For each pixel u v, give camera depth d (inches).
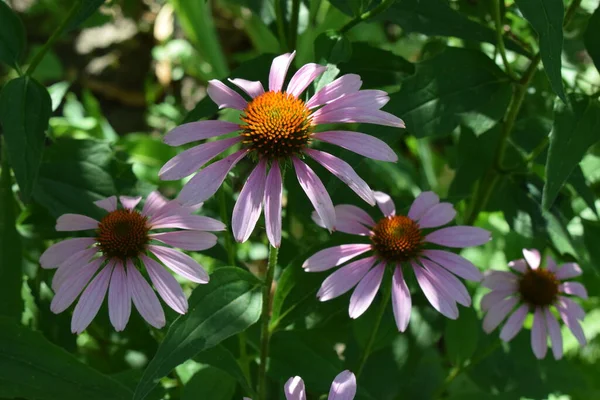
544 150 26.3
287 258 26.9
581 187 24.7
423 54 29.2
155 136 42.4
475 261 30.6
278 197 19.9
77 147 25.3
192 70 43.2
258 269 34.0
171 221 21.8
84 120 33.0
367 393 25.1
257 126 20.1
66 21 23.5
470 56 23.9
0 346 22.5
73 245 21.9
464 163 27.4
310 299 22.6
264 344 22.6
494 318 24.8
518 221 26.0
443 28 24.1
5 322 22.6
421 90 23.5
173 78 44.1
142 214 22.4
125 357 26.5
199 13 34.3
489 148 27.4
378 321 23.1
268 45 37.1
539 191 26.1
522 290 24.9
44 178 24.9
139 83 45.4
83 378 22.7
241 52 46.2
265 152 20.1
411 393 27.5
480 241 22.4
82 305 21.3
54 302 21.5
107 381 22.8
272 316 22.6
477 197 27.0
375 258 22.2
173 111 40.8
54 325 25.5
